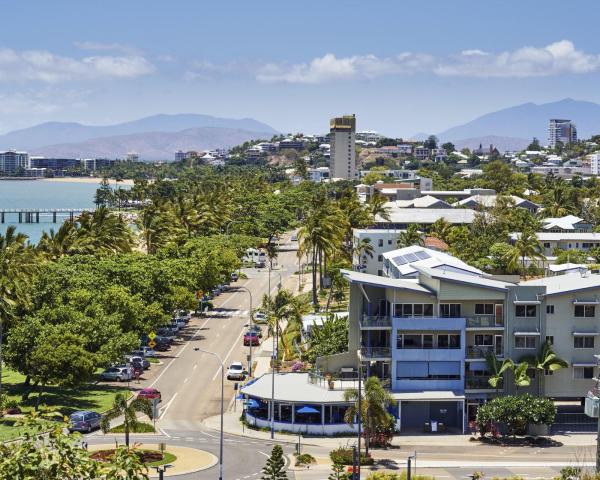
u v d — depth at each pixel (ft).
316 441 361.71
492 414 357.20
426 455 338.54
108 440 349.41
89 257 563.89
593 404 280.10
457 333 379.55
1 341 385.09
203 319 625.82
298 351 504.02
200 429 375.45
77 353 388.78
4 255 445.37
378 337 387.14
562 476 290.35
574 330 382.42
